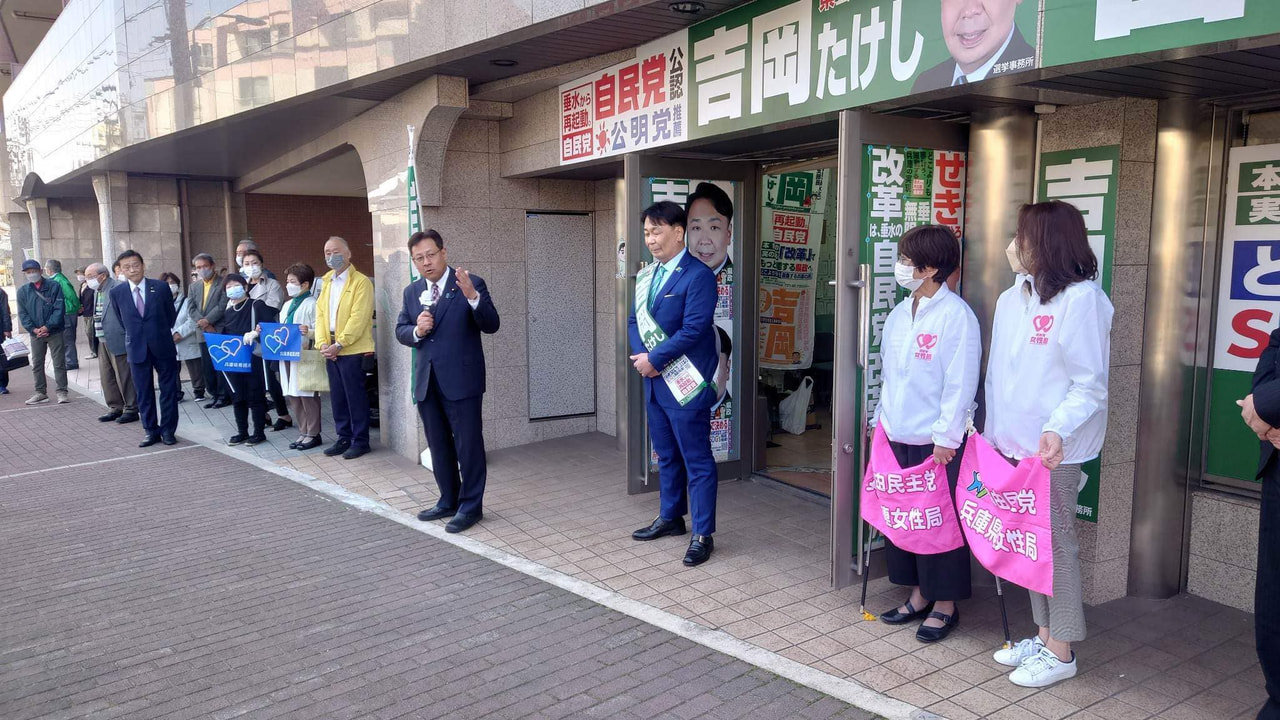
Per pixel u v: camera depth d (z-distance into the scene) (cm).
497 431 714
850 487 391
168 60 858
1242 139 361
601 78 557
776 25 411
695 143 494
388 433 724
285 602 408
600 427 760
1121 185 358
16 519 549
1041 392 306
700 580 422
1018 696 306
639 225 525
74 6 1135
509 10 487
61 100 1255
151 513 556
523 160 664
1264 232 356
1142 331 370
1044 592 307
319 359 701
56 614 400
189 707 313
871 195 377
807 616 378
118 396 899
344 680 330
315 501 577
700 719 295
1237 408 371
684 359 439
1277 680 265
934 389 344
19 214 1941
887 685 315
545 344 733
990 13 312
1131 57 277
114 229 1264
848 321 378
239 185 1338
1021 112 380
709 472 445
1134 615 370
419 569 447
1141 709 296
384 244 709
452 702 312
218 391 941
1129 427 375
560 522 519
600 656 344
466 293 480
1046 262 300
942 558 346
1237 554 371
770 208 641
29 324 995
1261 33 244
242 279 777
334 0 621
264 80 713
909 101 357
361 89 645
